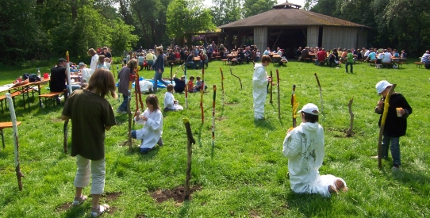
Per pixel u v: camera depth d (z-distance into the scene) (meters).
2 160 6.16
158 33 66.75
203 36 42.34
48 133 7.93
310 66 24.91
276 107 10.39
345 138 7.52
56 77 10.81
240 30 38.19
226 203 4.60
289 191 4.84
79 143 4.10
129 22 63.78
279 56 25.34
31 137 7.59
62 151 6.72
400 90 13.86
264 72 8.76
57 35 34.53
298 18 35.47
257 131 7.84
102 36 36.31
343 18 46.78
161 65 13.23
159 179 5.36
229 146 6.89
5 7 30.83
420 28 37.84
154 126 6.57
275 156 6.23
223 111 10.01
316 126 4.61
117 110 9.86
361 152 6.54
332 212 4.21
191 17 37.50
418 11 35.44
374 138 7.35
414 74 20.06
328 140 7.27
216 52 31.72
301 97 12.03
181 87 13.20
